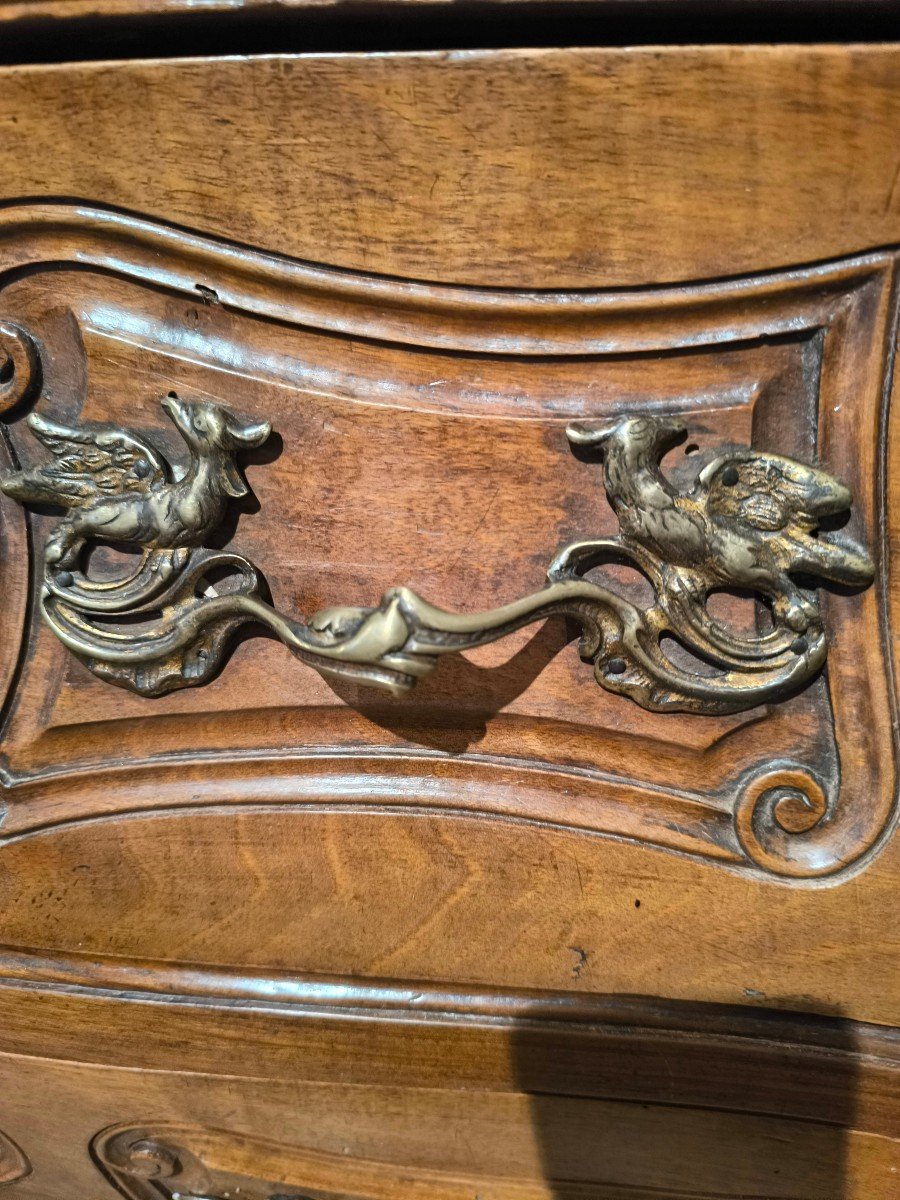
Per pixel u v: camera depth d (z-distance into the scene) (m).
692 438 0.43
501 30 0.37
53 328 0.46
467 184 0.40
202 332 0.45
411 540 0.46
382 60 0.38
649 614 0.45
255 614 0.45
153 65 0.39
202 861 0.52
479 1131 0.56
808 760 0.47
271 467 0.46
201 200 0.42
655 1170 0.56
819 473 0.42
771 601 0.44
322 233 0.42
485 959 0.52
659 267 0.41
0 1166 0.66
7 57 0.40
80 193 0.42
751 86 0.37
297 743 0.51
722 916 0.49
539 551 0.46
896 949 0.48
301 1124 0.58
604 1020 0.52
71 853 0.53
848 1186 0.53
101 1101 0.59
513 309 0.42
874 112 0.37
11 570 0.50
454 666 0.48
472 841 0.50
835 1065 0.50
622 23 0.37
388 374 0.45
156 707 0.51
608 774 0.49
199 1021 0.55
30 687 0.52
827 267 0.40
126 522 0.46
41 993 0.56
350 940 0.53
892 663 0.44
